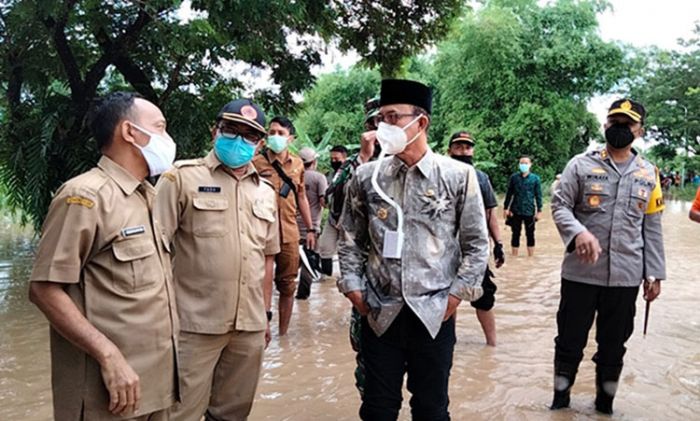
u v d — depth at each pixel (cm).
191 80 1013
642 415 377
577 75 2791
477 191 284
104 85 1132
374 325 281
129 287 219
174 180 298
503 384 430
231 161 301
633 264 360
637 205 358
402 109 274
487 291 505
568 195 367
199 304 295
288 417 376
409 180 282
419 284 276
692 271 901
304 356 495
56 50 902
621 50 2753
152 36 855
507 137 2767
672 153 4069
